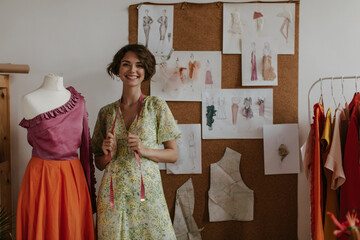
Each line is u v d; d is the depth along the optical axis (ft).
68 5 7.29
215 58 7.36
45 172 5.40
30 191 5.35
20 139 7.39
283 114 7.47
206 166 7.48
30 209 5.33
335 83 7.45
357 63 7.43
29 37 7.30
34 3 7.27
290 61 7.42
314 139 6.23
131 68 5.73
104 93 7.36
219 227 7.55
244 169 7.51
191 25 7.33
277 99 7.45
